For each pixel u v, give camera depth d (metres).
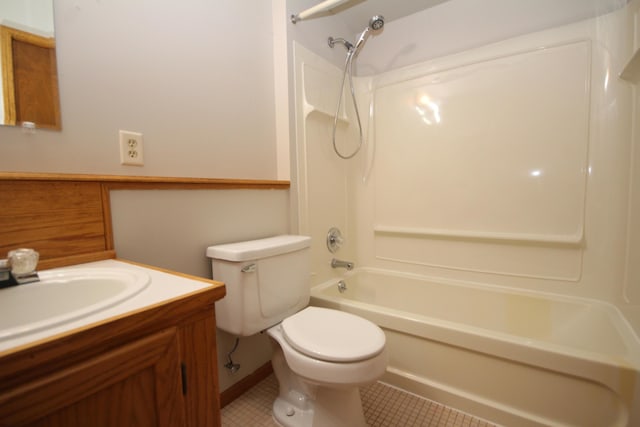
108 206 0.95
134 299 0.58
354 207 2.15
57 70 0.87
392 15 1.96
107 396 0.49
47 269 0.80
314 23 1.77
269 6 1.58
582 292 1.50
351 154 2.09
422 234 1.92
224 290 0.68
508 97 1.63
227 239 1.33
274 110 1.62
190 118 1.22
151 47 1.09
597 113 1.43
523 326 1.58
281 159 1.62
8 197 0.75
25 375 0.40
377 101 2.06
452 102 1.79
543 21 1.56
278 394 1.43
